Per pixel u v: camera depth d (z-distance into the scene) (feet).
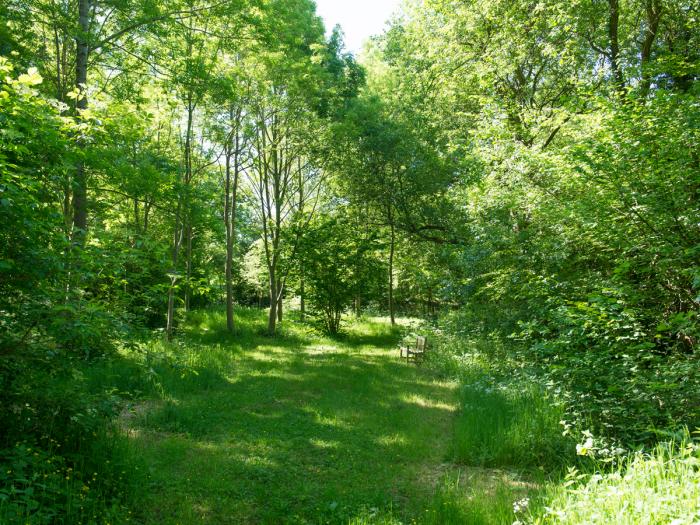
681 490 11.23
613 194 23.36
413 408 31.04
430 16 51.34
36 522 12.14
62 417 17.31
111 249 18.94
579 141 28.25
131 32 34.24
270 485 19.54
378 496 18.62
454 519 15.94
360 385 36.68
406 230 65.72
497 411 25.85
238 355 47.11
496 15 42.24
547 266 32.09
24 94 14.82
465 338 45.91
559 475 18.72
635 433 18.56
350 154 64.28
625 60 37.35
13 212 13.51
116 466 17.80
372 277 66.39
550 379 24.76
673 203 22.26
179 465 20.83
